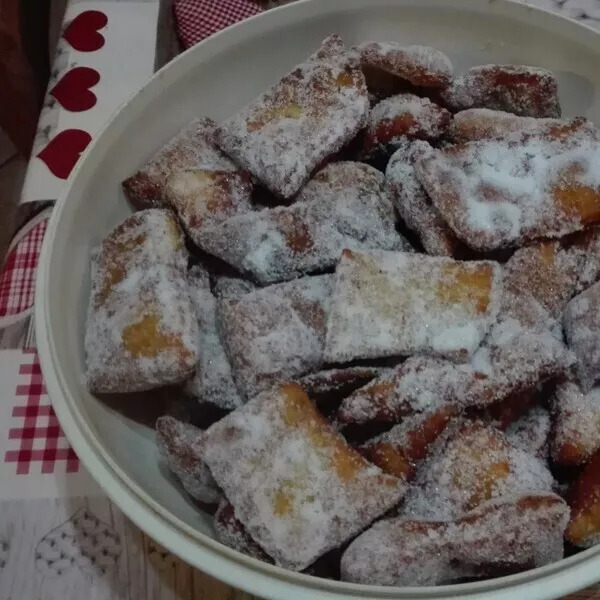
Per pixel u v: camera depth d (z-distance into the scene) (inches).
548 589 10.4
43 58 25.0
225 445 12.0
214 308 13.9
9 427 15.1
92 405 13.0
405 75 15.1
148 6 20.5
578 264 13.8
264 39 16.0
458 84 15.5
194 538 10.9
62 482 14.5
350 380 12.7
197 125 15.5
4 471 14.6
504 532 11.0
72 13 20.4
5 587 13.7
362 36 16.7
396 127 14.8
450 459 12.0
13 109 24.5
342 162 15.0
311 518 11.4
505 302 13.3
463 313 12.8
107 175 14.7
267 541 11.4
